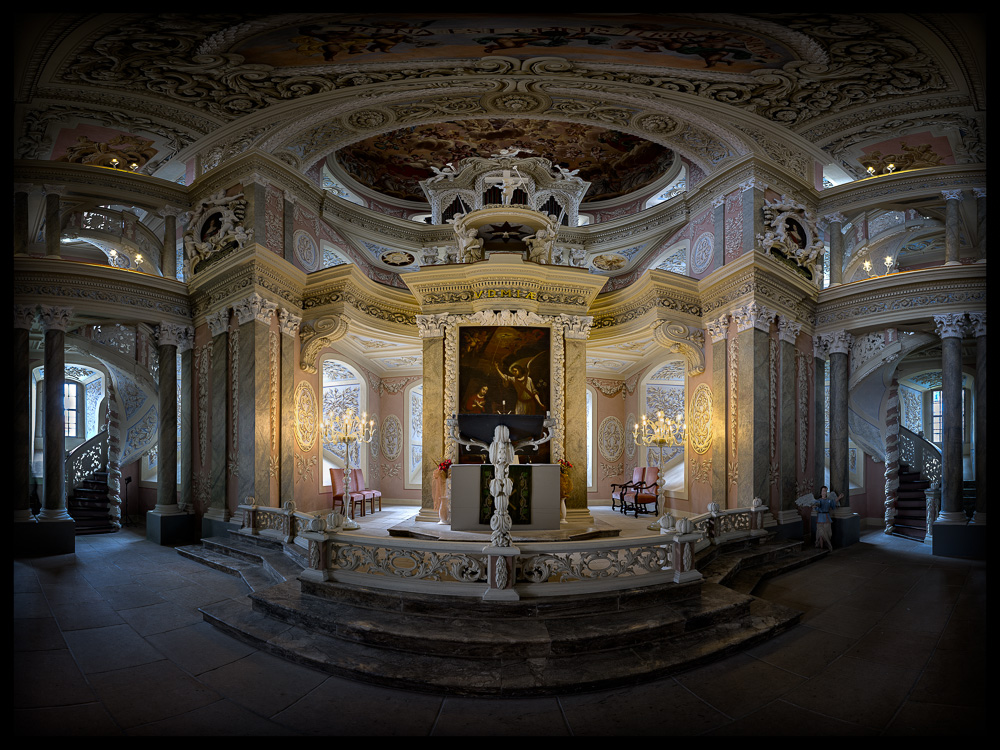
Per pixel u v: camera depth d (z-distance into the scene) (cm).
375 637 540
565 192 1519
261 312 1053
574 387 1207
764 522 1042
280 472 1106
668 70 971
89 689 477
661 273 1155
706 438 1186
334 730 415
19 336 1009
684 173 1443
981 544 1016
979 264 1043
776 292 1112
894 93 991
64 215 1145
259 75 966
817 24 782
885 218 1294
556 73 1008
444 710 445
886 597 755
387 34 844
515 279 1183
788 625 627
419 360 1573
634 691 478
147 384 1370
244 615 633
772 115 1085
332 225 1370
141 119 1059
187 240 1155
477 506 909
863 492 1485
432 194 1545
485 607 566
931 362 1512
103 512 1299
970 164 1082
